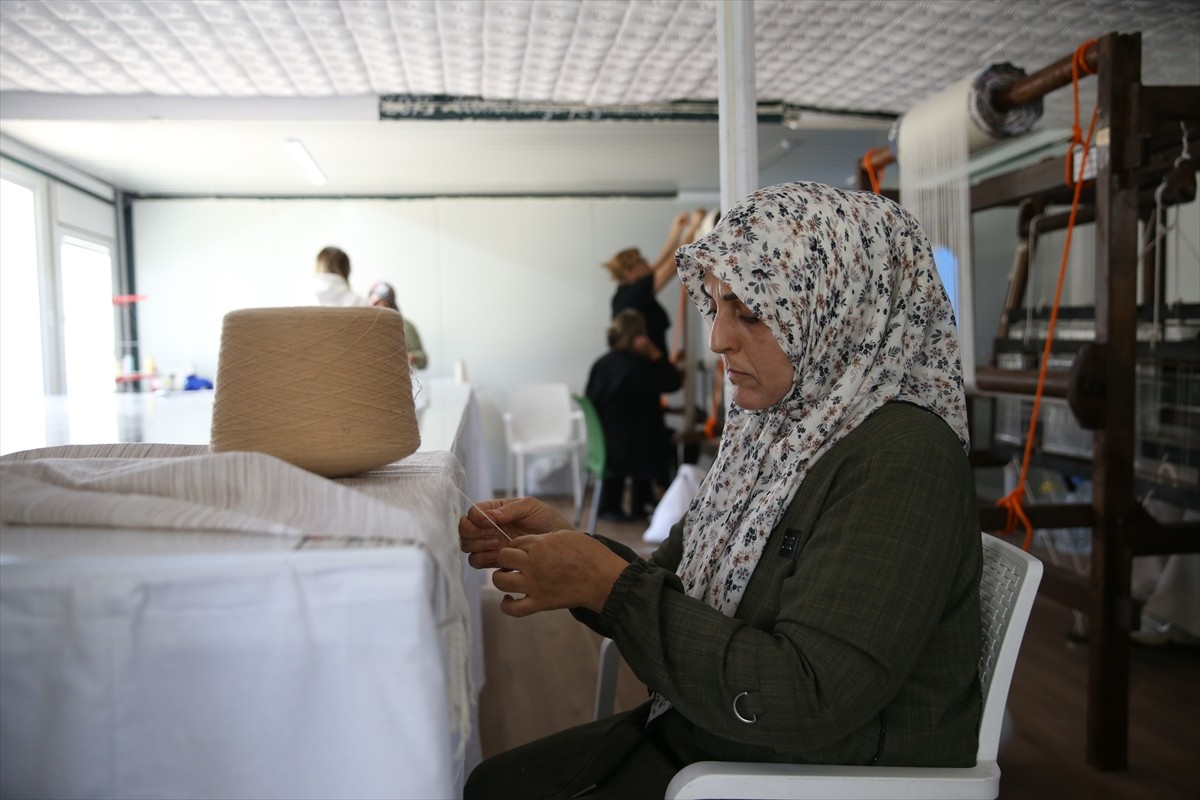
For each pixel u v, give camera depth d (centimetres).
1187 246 318
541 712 246
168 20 222
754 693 82
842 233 99
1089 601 226
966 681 93
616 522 521
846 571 85
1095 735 207
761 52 281
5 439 168
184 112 298
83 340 549
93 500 67
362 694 61
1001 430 344
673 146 503
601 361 503
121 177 553
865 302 101
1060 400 227
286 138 453
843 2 238
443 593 65
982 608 104
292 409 73
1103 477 208
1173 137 240
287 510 66
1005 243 556
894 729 91
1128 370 205
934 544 86
